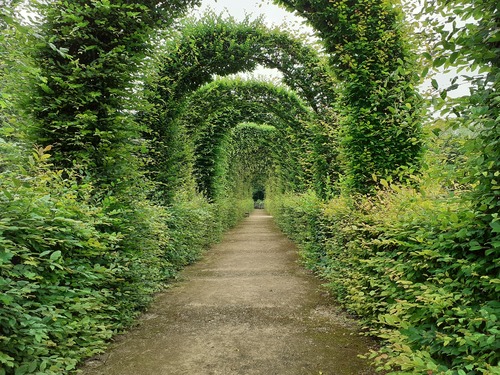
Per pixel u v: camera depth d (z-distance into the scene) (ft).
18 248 7.50
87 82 13.23
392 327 9.78
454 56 6.29
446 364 6.26
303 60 24.23
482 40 6.04
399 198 10.93
